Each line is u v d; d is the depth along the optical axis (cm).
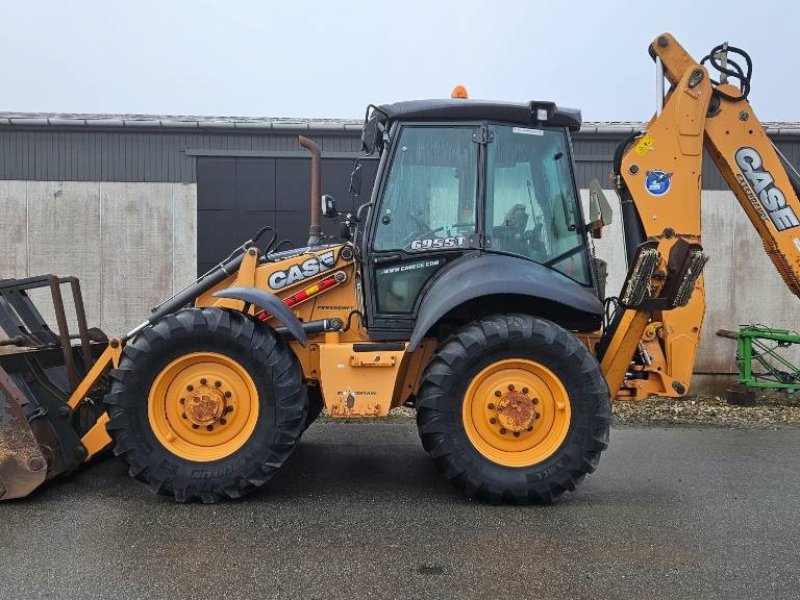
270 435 357
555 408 364
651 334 429
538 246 407
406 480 414
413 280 408
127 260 775
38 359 401
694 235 421
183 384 365
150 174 775
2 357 365
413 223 406
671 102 421
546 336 356
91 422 420
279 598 244
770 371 765
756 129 427
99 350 474
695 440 566
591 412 356
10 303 417
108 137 771
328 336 405
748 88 425
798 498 379
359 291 417
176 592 249
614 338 388
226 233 781
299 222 781
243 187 779
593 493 389
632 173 424
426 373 363
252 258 414
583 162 795
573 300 371
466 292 362
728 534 317
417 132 405
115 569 269
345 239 454
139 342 360
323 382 372
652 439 570
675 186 421
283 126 766
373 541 303
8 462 352
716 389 807
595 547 298
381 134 427
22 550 289
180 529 317
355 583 258
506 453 365
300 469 445
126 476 412
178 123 761
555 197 410
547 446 363
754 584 260
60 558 280
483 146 402
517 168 407
